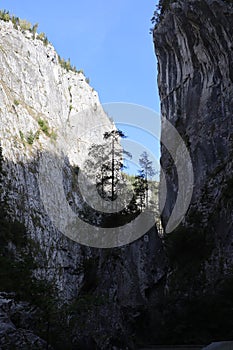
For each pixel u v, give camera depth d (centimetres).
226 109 5881
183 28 6266
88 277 4953
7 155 8556
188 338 3450
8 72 11169
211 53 6053
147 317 3941
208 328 3544
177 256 4938
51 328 1903
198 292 4509
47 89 12456
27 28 13338
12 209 7594
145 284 4331
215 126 5928
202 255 4884
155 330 3694
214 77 6100
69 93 13862
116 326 2411
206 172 5778
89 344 2130
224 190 5238
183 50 6512
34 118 10869
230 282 4103
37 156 9650
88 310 2062
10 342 1695
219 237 4872
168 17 6494
